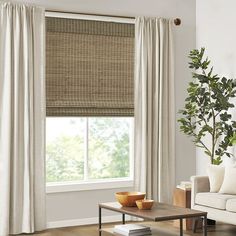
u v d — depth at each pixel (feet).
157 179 22.65
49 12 20.99
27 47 20.27
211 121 23.30
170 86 23.11
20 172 20.15
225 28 22.59
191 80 23.86
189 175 23.82
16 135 20.01
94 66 21.86
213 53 23.24
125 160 22.90
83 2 21.68
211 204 18.95
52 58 21.11
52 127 21.53
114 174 22.67
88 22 21.76
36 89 20.56
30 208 20.12
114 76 22.26
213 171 19.94
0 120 19.99
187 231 20.07
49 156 21.48
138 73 22.47
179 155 23.62
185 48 23.81
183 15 23.82
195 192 19.90
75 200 21.48
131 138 22.90
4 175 19.83
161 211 16.30
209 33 23.43
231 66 22.30
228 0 22.44
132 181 22.57
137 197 17.08
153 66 22.79
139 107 22.45
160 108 22.66
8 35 20.04
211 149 23.18
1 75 20.06
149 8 23.08
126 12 22.58
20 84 20.27
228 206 18.24
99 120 22.34
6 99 19.97
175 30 23.62
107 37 22.15
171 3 23.56
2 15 20.04
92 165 22.25
